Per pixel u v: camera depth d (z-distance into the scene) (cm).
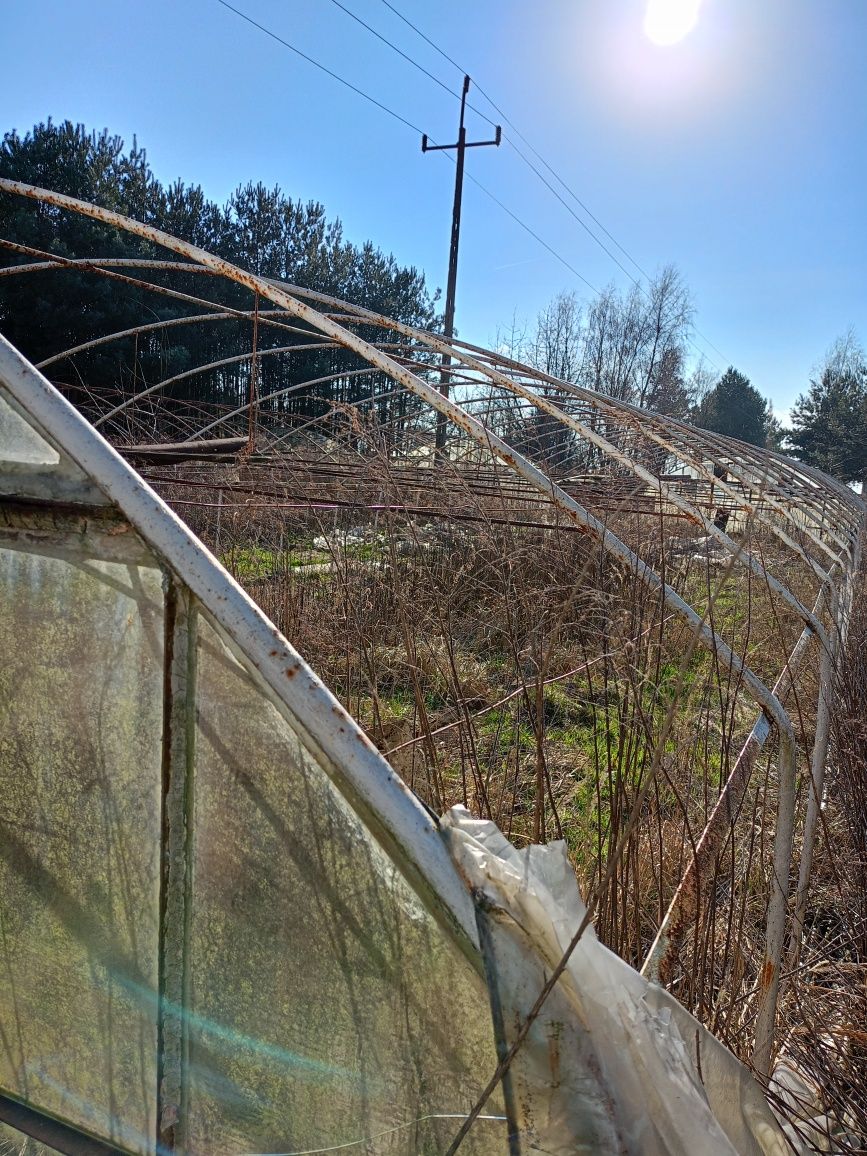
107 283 1343
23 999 167
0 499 137
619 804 245
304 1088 134
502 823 293
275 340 1490
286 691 115
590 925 121
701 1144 112
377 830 115
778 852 228
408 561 413
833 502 948
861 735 394
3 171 1486
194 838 136
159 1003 145
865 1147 225
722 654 244
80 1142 163
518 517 499
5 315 1273
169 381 560
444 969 116
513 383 428
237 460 416
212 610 119
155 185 1797
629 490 538
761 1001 228
